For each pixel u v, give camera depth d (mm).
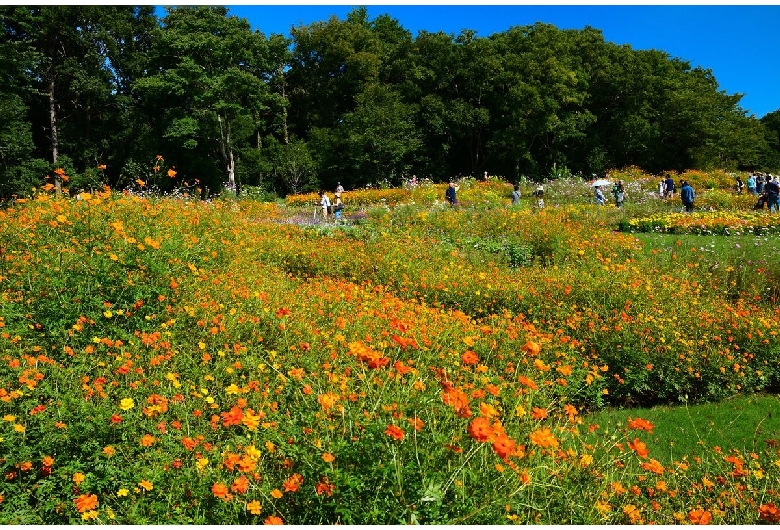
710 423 5145
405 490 2195
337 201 18375
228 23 34844
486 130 44688
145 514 2693
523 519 2373
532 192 25938
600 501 2768
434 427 2500
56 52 34406
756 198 21484
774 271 10172
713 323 7023
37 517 2666
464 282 8430
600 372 6062
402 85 43969
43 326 4508
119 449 3051
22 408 3221
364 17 54312
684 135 43656
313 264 9719
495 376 4207
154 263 5410
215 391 4020
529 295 7805
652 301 7555
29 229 6066
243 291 5973
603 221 15469
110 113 35938
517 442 2812
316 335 5113
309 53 48344
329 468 2270
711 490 3449
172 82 33469
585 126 42812
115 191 7629
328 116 46594
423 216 14234
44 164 29891
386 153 37969
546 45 43281
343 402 2785
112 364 4062
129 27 37031
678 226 14656
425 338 5055
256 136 45406
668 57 51125
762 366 6555
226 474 2850
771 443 4316
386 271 9297
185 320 5109
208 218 9445
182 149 36062
